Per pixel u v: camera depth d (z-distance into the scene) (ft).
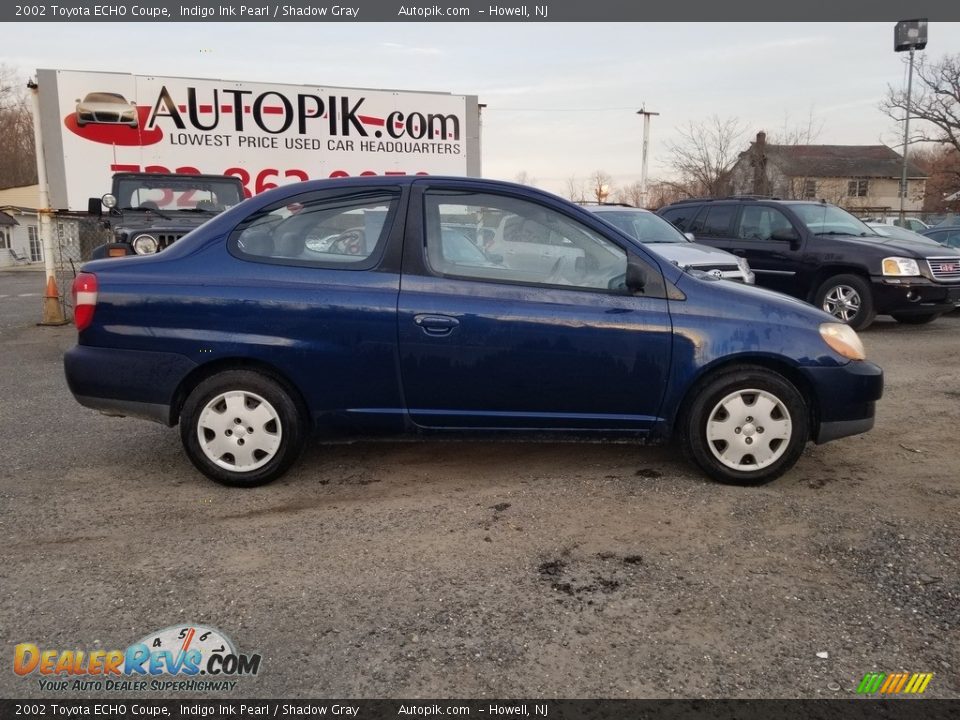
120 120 38.50
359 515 12.59
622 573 10.55
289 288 13.12
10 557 11.05
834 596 9.89
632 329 13.17
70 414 19.21
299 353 13.06
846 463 15.02
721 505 12.85
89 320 13.16
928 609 9.57
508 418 13.41
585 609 9.63
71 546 11.43
